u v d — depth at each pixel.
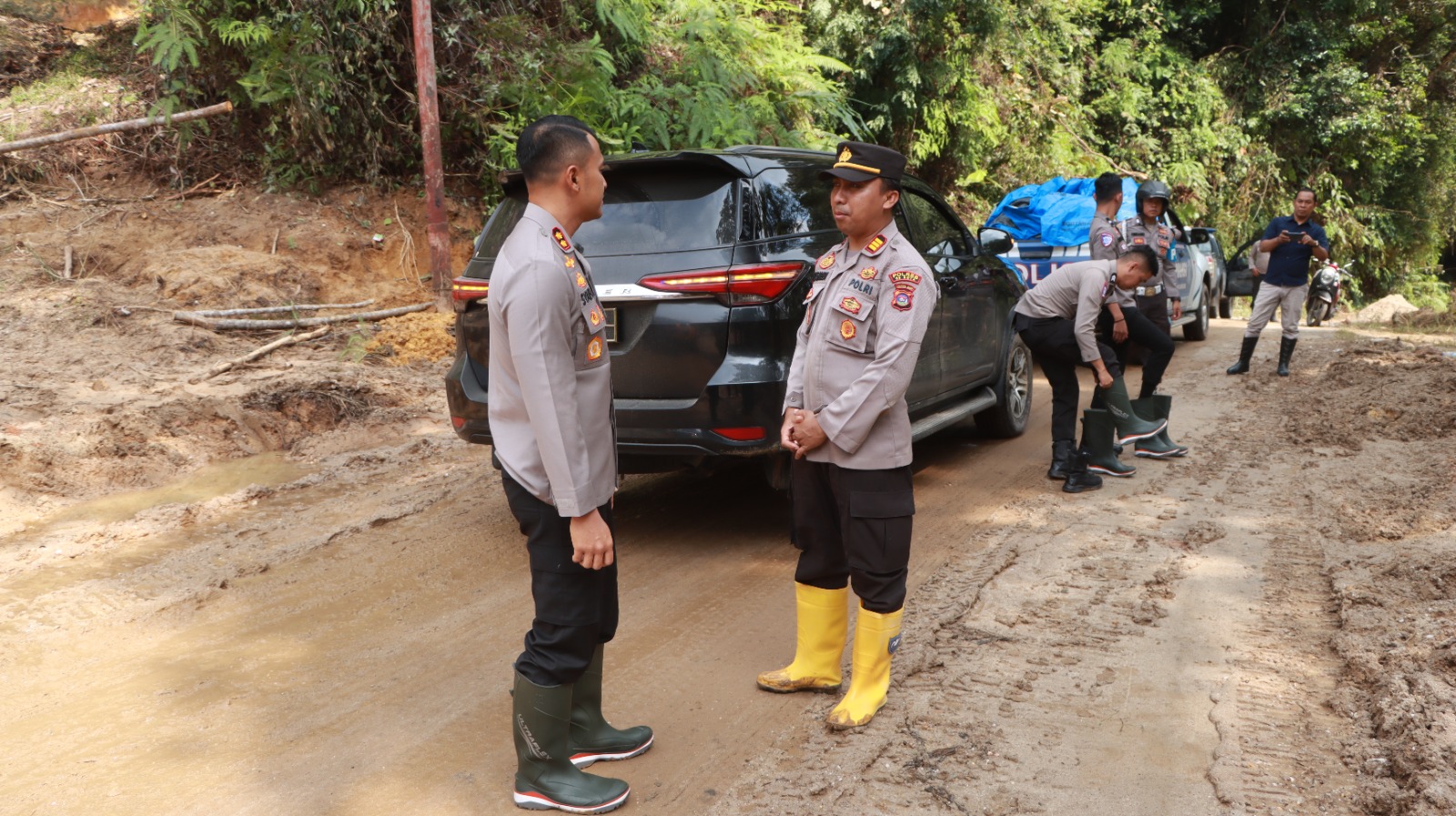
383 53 10.12
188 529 5.05
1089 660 3.54
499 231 4.88
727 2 12.32
